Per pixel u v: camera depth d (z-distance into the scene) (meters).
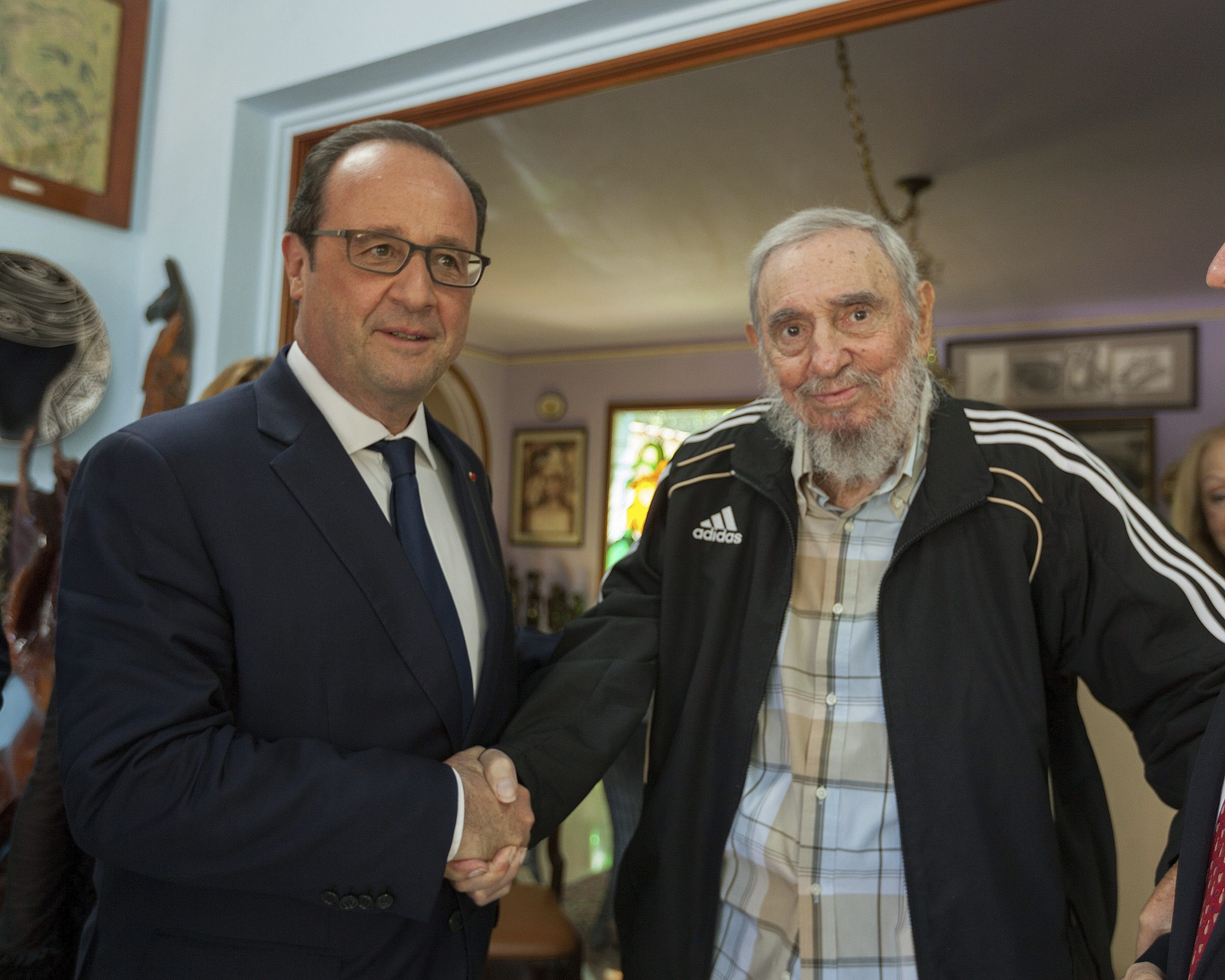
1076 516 1.33
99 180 2.45
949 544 1.37
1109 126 3.88
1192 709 1.23
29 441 2.13
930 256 4.93
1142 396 6.37
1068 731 1.41
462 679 1.25
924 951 1.26
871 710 1.39
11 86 2.26
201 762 1.00
